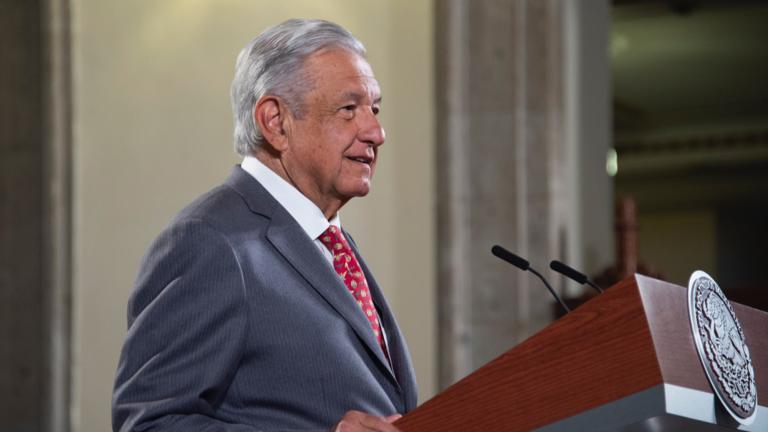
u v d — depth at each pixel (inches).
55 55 941.2
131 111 933.8
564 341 259.6
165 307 321.1
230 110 920.3
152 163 927.0
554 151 876.0
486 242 874.8
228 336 320.8
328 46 357.4
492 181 878.4
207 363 317.1
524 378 263.6
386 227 884.0
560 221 872.9
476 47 887.7
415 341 875.4
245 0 923.4
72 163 935.7
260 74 357.4
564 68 891.4
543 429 259.3
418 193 883.4
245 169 358.6
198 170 920.9
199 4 930.7
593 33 947.3
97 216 931.3
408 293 879.1
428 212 879.7
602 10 955.3
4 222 944.9
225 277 324.8
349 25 902.4
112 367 920.3
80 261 931.3
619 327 253.8
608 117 952.9
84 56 943.0
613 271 829.8
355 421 289.3
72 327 925.2
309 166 352.5
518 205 871.7
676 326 259.3
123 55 938.7
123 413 316.8
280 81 354.3
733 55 1809.8
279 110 354.3
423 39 893.2
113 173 932.0
